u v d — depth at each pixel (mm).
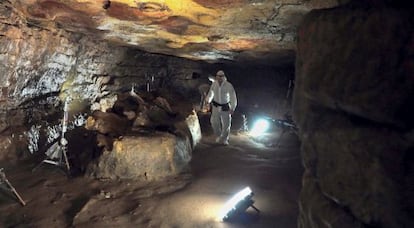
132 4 4395
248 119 13555
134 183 5395
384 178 1600
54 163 5770
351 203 1815
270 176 5984
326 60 2057
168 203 4602
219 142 9047
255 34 5945
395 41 1622
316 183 2217
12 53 5621
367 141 1702
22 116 6648
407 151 1546
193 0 3922
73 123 8188
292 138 10195
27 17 5391
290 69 13750
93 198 4699
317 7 3625
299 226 2506
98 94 9602
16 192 4711
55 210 4371
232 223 4039
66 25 6316
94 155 5906
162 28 5961
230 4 3957
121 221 4086
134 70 11453
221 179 5707
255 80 14945
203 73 14953
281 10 4070
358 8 1937
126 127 6836
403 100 1561
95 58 8961
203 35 6402
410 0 1658
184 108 9492
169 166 5832
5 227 3902
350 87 1820
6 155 6027
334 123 1984
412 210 1505
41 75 6918
